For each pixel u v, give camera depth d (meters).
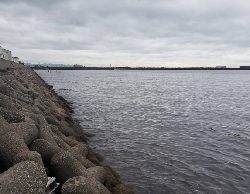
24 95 19.94
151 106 37.66
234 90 68.50
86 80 108.50
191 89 70.44
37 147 9.70
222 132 23.02
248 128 24.67
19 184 6.71
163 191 12.51
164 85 85.75
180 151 17.78
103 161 15.38
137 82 101.00
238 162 16.11
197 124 25.98
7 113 11.29
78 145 13.28
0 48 80.62
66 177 8.88
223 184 13.29
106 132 22.06
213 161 16.17
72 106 35.72
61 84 81.06
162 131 22.95
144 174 14.08
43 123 13.38
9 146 8.55
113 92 58.19
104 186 9.94
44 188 7.34
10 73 34.72
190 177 13.93
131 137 20.77
